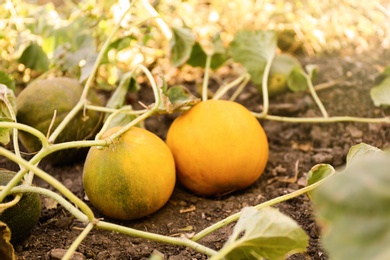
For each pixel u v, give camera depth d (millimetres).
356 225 744
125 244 1126
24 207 1095
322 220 795
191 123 1211
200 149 1196
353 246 739
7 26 1538
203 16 1804
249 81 1626
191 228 1168
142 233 1031
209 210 1212
